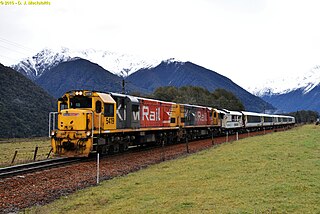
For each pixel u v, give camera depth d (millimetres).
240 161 20766
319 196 11586
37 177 17234
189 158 24062
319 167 17281
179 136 40344
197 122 46594
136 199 12695
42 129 89000
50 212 11602
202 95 111250
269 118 88000
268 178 15047
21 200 13172
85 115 23562
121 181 16562
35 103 103688
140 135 31375
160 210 10891
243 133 66688
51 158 26391
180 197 12500
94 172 19047
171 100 101375
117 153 27359
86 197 13500
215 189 13453
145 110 32125
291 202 10945
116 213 11016
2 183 15680
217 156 24078
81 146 23125
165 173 18156
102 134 25031
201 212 10289
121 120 27891
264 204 10828
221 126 56469
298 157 21203
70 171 19125
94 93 24531
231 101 119000
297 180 14250
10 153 36812
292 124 125688
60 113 24250
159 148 32844
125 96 28828
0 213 11531
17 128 82188
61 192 14531
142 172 19078
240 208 10453
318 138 35594
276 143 31469
